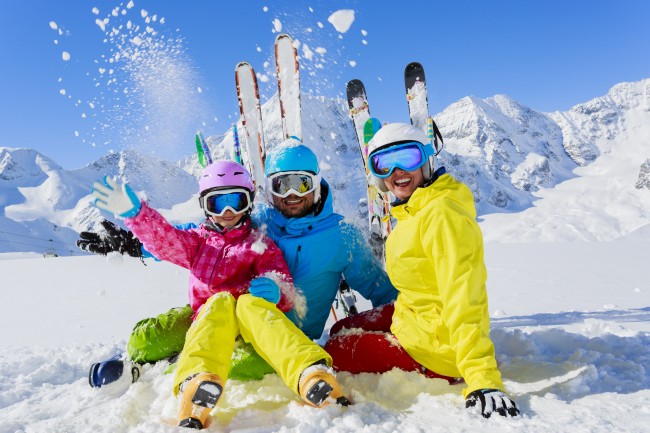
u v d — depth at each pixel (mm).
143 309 5957
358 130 4480
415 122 4168
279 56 4285
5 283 10328
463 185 2326
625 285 6441
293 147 2889
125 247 2883
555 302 5086
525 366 2406
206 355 2057
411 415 1931
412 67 4195
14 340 4418
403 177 2410
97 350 3463
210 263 2699
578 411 1802
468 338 2008
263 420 1921
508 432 1679
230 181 2686
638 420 1705
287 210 2906
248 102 4285
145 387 2373
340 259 2932
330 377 1960
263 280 2357
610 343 2787
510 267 9844
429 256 2219
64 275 11711
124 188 2508
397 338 2404
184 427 1858
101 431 1951
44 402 2521
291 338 2088
